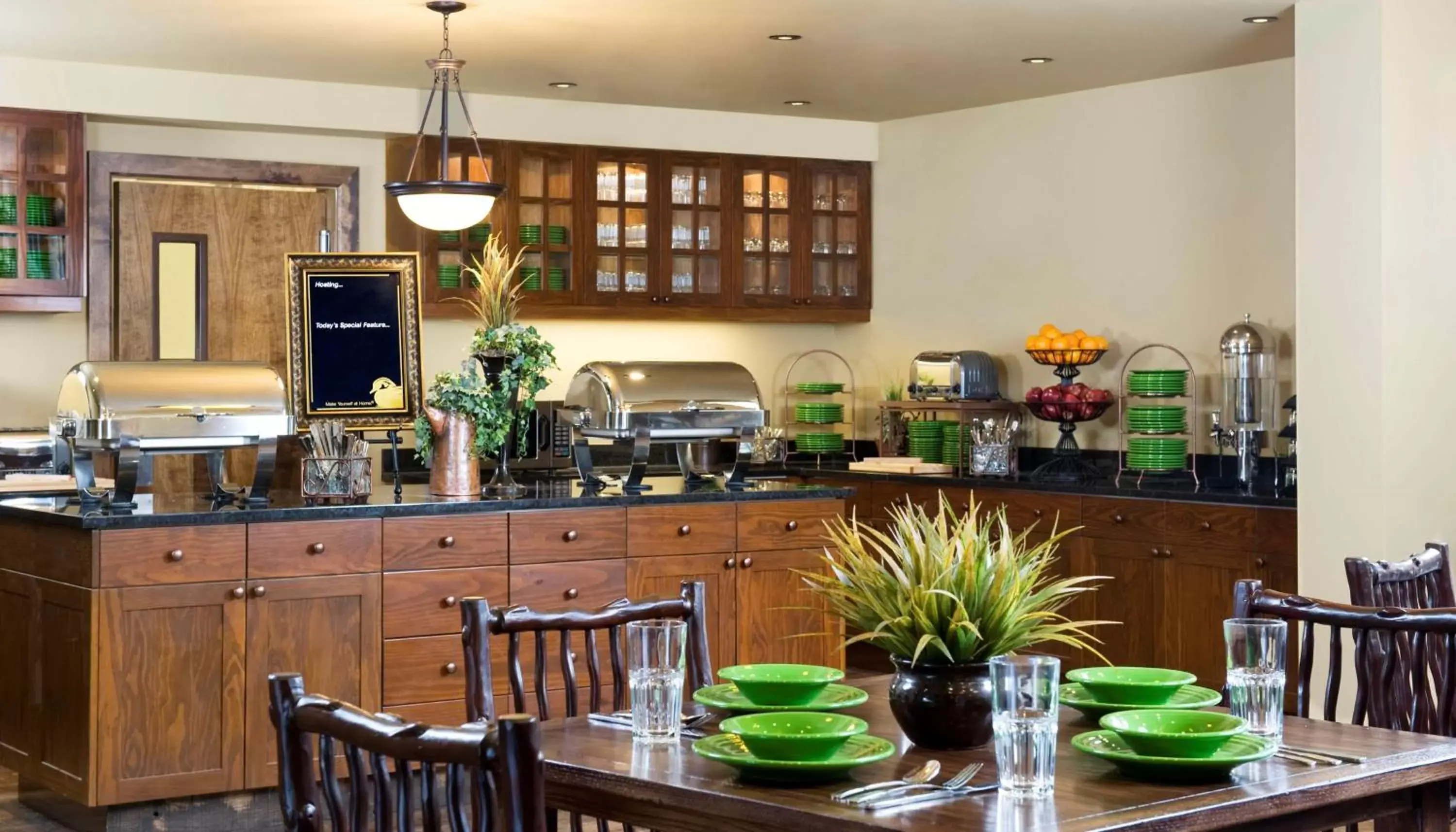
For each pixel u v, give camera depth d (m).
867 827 1.97
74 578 4.39
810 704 2.68
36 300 6.52
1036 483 6.57
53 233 6.52
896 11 5.66
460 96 6.24
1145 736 2.24
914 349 8.05
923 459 7.67
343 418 5.21
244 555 4.50
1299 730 2.56
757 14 5.71
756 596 5.32
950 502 6.92
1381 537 5.35
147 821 4.45
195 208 7.16
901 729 2.58
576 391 5.55
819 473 7.65
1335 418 5.46
